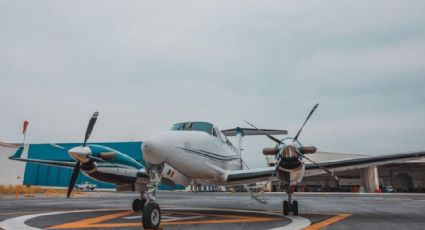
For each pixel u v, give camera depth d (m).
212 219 10.09
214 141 11.64
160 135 9.41
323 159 52.75
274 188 54.22
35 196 30.05
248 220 9.77
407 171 65.12
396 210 14.26
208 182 12.35
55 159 57.66
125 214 11.55
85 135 11.82
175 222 9.20
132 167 12.03
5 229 7.65
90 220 9.60
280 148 10.55
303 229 7.73
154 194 8.84
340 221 9.59
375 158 10.80
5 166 36.53
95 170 11.30
